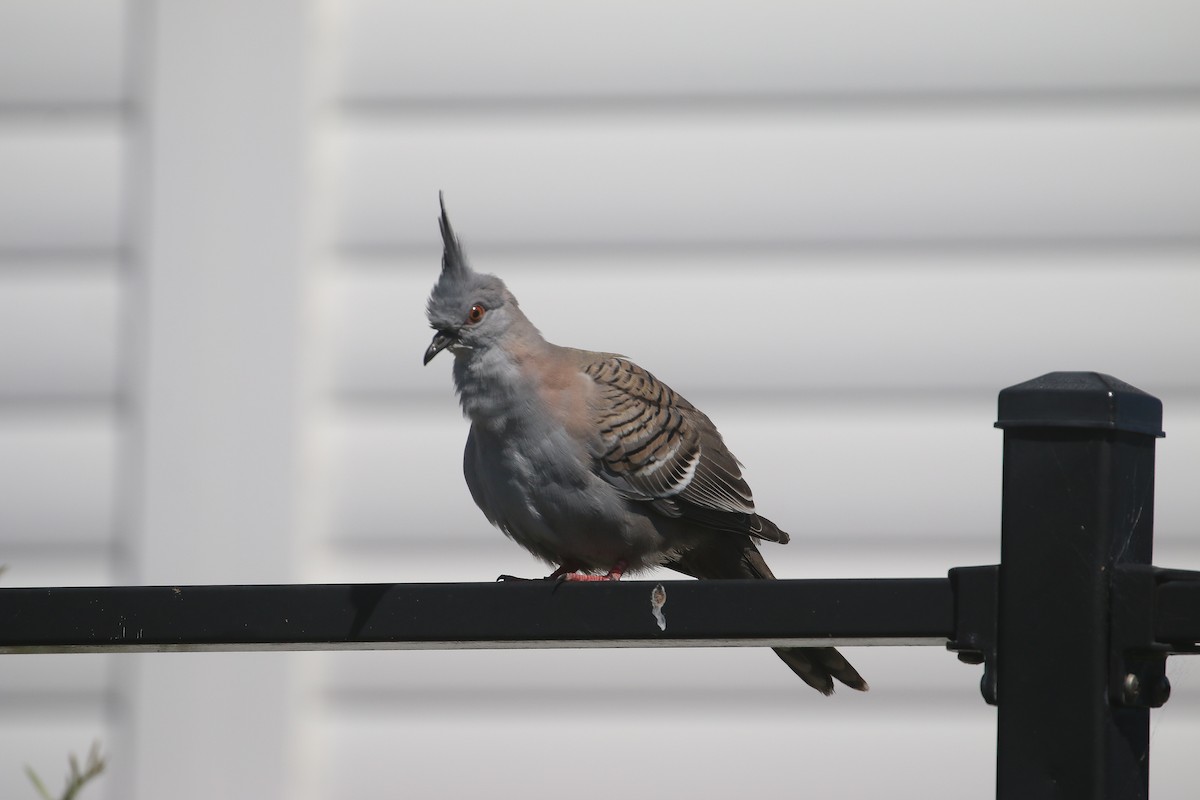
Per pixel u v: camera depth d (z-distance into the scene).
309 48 11.40
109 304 11.34
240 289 11.29
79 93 11.46
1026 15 11.07
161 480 11.15
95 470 11.20
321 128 11.38
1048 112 11.02
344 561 11.08
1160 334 10.82
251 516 11.10
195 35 11.43
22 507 11.17
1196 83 10.91
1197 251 10.86
